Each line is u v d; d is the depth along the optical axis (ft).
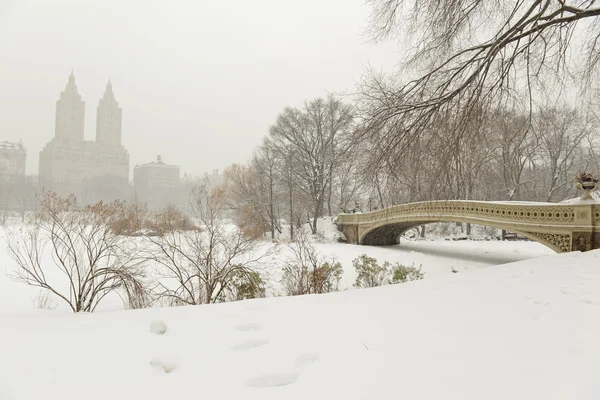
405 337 8.82
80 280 27.58
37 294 33.83
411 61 33.04
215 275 31.17
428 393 5.72
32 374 6.63
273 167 122.83
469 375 6.40
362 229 99.40
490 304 12.61
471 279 19.47
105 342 8.71
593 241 46.01
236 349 8.24
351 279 50.31
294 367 7.05
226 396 5.82
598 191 80.28
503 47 30.45
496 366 6.82
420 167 33.30
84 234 30.48
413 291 16.12
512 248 81.87
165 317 11.43
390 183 34.32
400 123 32.14
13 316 11.87
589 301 12.47
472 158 34.35
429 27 31.42
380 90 33.12
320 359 7.41
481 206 63.67
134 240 32.48
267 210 114.93
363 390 5.89
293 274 37.11
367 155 34.09
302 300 14.44
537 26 29.04
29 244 40.14
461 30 31.17
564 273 19.45
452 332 9.21
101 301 33.27
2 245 40.14
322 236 109.70
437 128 31.71
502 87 31.91
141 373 6.82
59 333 9.47
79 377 6.59
